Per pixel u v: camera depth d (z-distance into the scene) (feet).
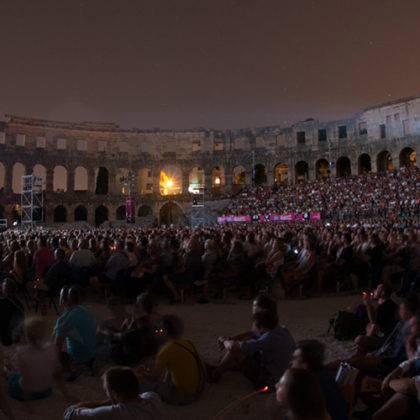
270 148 290.97
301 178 307.99
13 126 266.36
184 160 300.61
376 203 188.14
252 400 26.13
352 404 22.16
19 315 36.83
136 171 297.53
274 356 26.16
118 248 62.54
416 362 21.07
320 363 19.01
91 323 31.30
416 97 241.14
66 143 283.59
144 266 56.70
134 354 30.73
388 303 31.45
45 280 49.29
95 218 302.86
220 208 255.29
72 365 32.37
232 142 300.61
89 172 287.48
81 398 26.96
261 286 58.90
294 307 53.01
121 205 286.46
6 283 36.70
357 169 263.70
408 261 57.62
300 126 283.59
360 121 264.31
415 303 24.31
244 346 26.40
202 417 24.11
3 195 258.16
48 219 270.46
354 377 22.09
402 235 69.77
